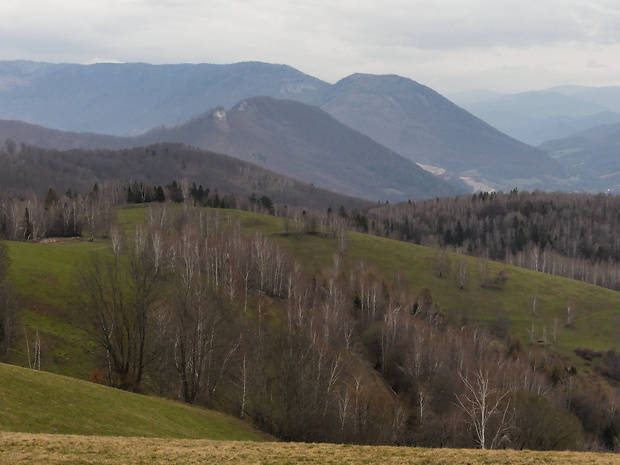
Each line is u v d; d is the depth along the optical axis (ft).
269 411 190.80
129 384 188.85
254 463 99.91
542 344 399.85
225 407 202.28
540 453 115.85
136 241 363.97
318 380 199.82
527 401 197.77
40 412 119.55
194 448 107.96
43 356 201.16
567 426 194.08
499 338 400.67
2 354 191.83
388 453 111.75
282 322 301.63
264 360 206.18
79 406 130.11
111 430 124.06
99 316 199.11
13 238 407.03
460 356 295.48
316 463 102.53
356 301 385.50
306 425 180.65
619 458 112.27
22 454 90.27
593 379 352.90
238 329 240.12
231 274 320.91
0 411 112.88
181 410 162.91
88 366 205.36
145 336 211.41
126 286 248.32
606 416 273.95
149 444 108.78
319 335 261.03
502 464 106.01
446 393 261.44
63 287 259.19
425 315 395.96
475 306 455.63
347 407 192.95
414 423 191.72
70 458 91.71
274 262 408.05
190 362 202.08
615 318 441.68
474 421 182.91
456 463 105.60
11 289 209.36
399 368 290.56
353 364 262.47
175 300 212.02
